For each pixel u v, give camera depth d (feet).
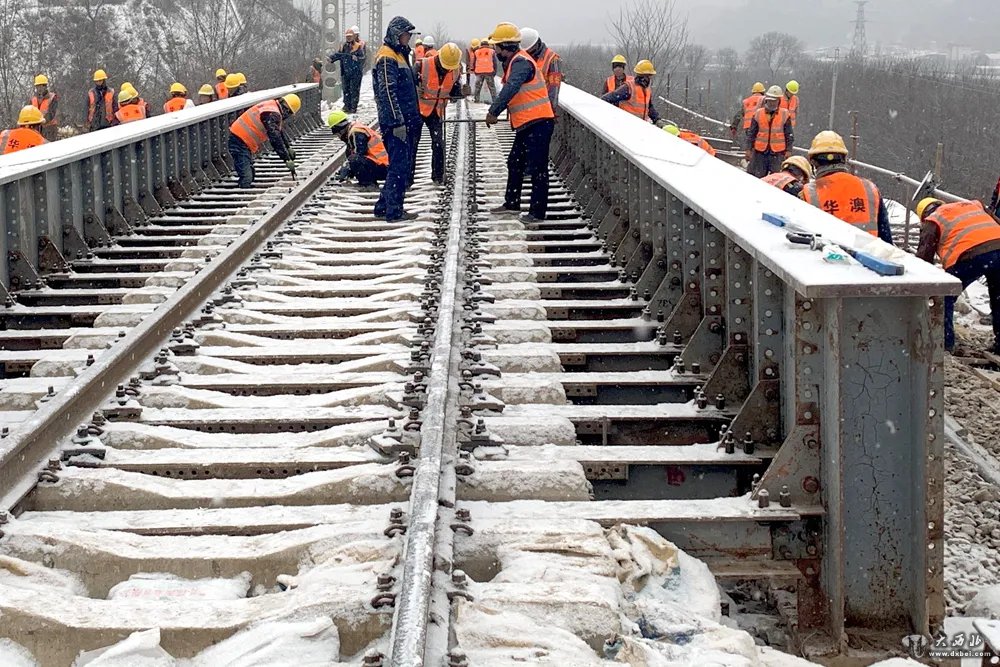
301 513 14.44
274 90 75.20
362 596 11.76
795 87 61.05
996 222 28.63
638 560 13.05
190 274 28.55
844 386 13.11
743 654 11.53
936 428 12.62
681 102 127.03
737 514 13.85
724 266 20.21
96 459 15.99
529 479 15.21
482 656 10.89
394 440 16.11
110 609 11.98
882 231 25.80
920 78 128.36
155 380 19.43
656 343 22.20
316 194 42.11
